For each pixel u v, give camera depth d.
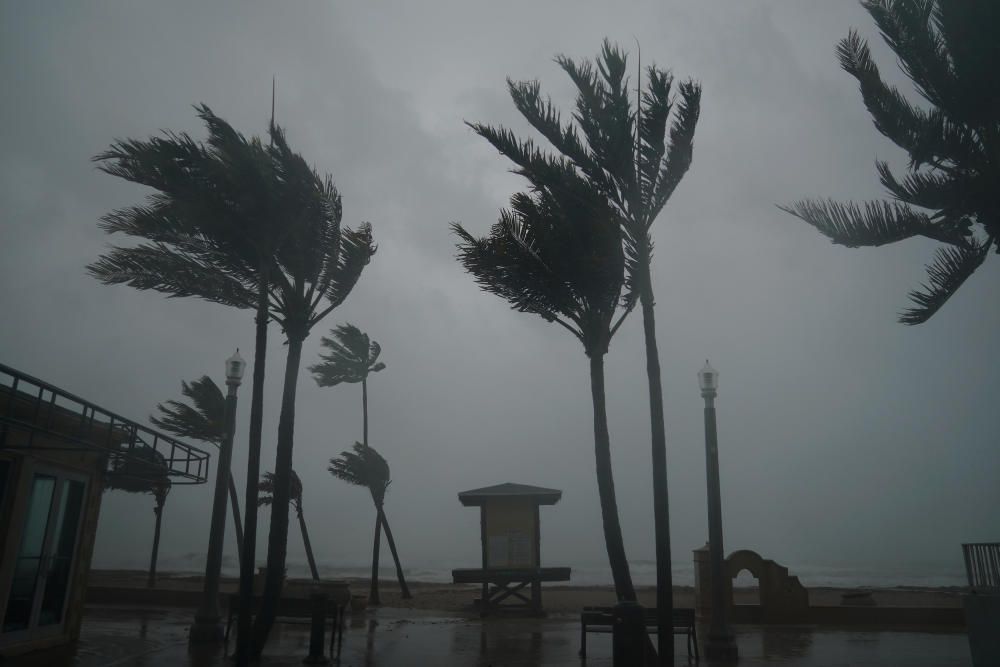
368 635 15.47
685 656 12.66
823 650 13.11
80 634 13.46
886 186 10.22
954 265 10.07
